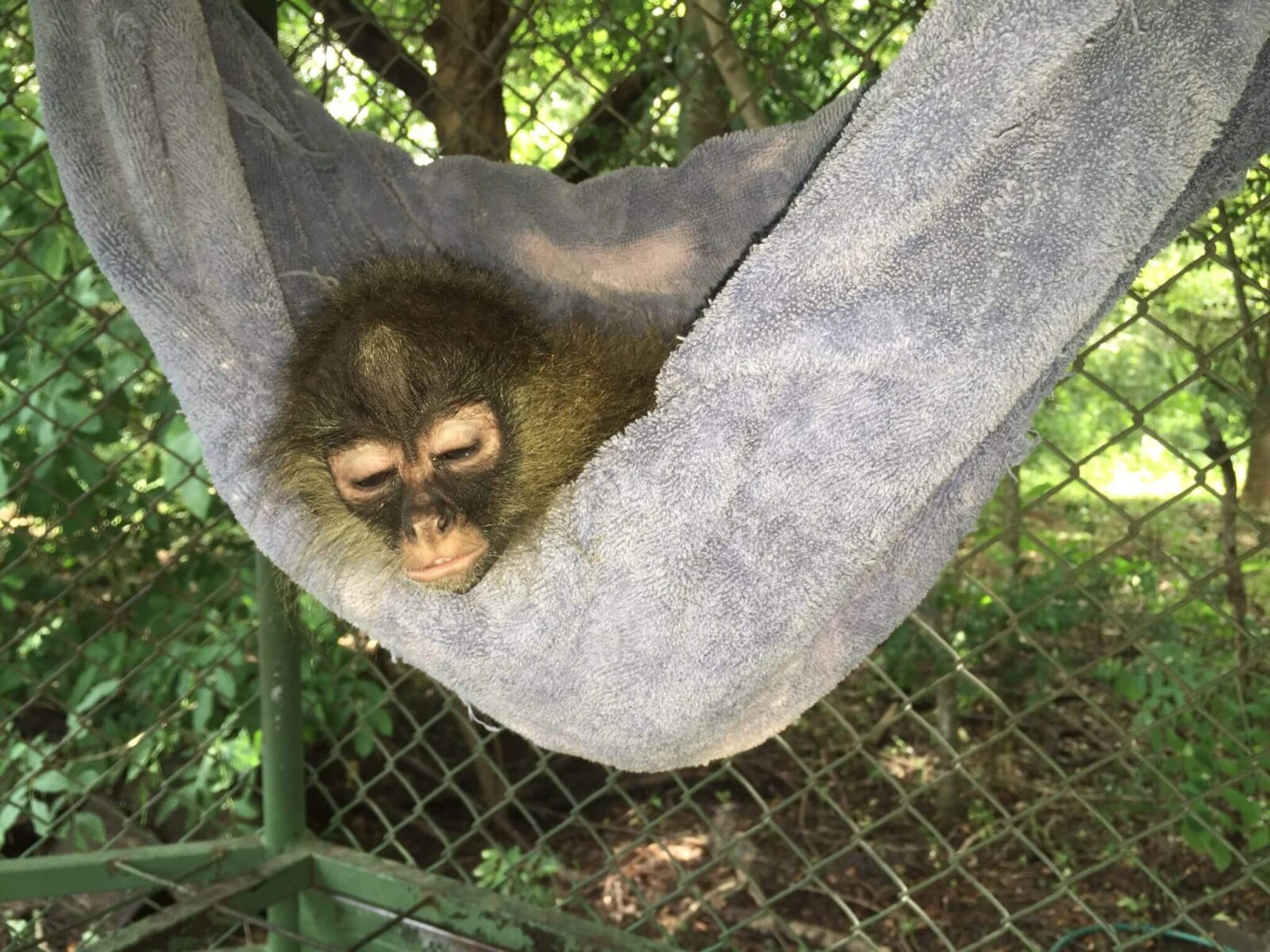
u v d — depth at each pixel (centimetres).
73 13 30
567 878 75
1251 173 34
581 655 29
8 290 59
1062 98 24
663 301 38
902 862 78
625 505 28
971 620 87
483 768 83
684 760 32
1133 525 35
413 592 32
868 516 27
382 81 48
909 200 24
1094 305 25
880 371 26
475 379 36
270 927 40
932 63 24
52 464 57
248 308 32
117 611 49
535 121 43
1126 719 86
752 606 28
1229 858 55
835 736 92
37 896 43
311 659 55
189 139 31
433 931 43
